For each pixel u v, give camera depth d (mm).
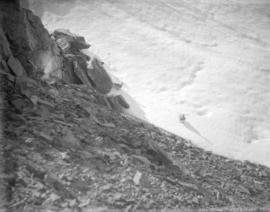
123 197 10336
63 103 15039
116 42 35594
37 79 17031
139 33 37875
